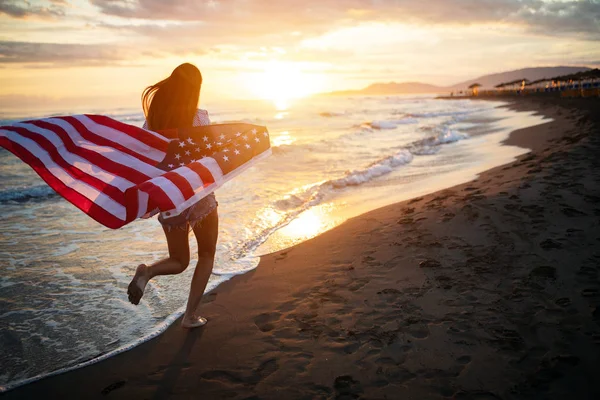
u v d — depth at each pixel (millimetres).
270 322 3184
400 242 4641
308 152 13406
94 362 2768
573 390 2129
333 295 3543
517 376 2285
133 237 5629
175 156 2744
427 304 3205
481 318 2916
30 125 2568
